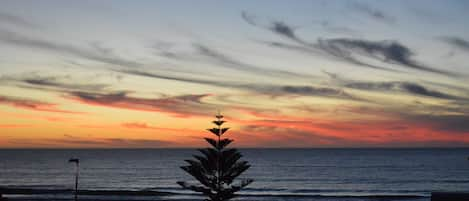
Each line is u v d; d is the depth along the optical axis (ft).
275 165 370.73
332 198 151.64
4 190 163.22
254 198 151.12
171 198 149.69
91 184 220.64
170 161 444.55
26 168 333.21
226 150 76.02
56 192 161.68
